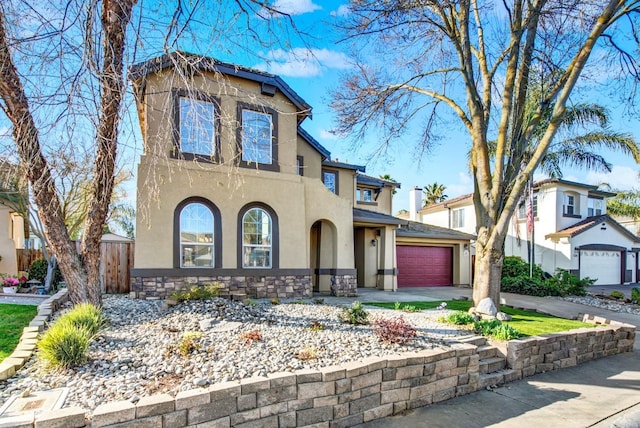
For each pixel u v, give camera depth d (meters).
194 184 11.58
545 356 7.17
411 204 28.92
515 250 25.12
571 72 9.45
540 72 11.11
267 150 12.96
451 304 12.39
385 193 22.27
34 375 4.61
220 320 7.12
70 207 15.16
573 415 5.20
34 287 12.65
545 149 9.65
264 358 5.26
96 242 7.45
